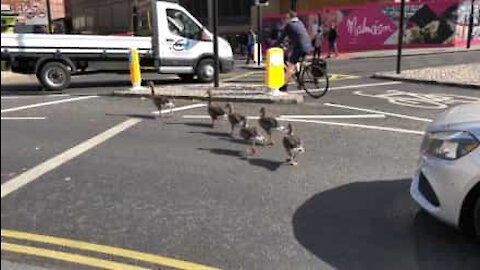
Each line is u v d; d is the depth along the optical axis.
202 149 5.36
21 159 5.05
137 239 3.24
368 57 17.78
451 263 2.90
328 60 17.56
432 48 19.75
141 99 8.83
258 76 13.01
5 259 2.97
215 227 3.41
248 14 28.59
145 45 11.09
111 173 4.57
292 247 3.12
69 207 3.78
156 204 3.82
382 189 4.08
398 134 5.93
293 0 19.05
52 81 10.51
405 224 3.42
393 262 2.93
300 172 4.54
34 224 3.47
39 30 24.91
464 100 8.30
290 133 4.87
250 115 7.19
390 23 20.91
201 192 4.06
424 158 3.20
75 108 8.00
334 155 5.05
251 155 5.10
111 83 11.96
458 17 19.78
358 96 8.81
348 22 21.72
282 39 8.89
